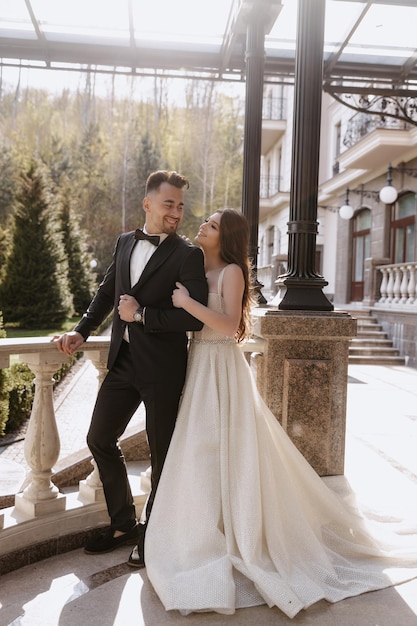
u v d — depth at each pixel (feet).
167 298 8.29
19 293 58.03
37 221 58.70
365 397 25.52
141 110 126.72
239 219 8.70
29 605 7.44
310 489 9.00
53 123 125.49
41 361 8.68
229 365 8.48
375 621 7.22
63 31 19.80
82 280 74.02
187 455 8.11
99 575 8.31
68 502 9.49
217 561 7.69
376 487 12.59
